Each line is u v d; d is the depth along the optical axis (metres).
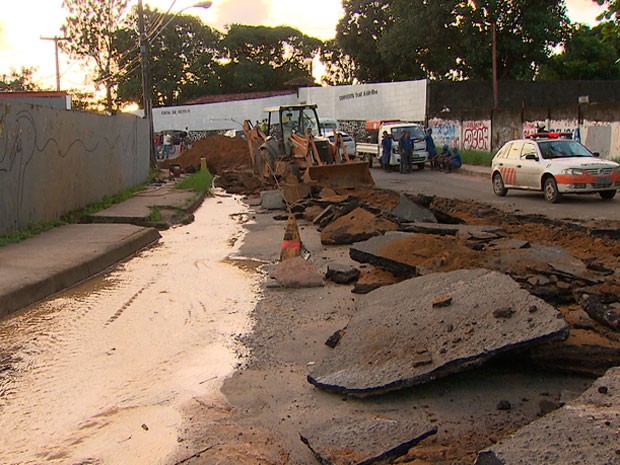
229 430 4.83
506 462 3.43
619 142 26.14
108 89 54.81
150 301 8.67
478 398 5.11
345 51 60.38
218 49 75.19
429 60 52.56
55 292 9.27
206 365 6.23
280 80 75.75
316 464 4.30
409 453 4.19
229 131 54.78
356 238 12.10
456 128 39.97
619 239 11.03
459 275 6.85
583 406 3.98
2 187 12.60
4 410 5.31
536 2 45.72
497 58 47.69
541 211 16.25
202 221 17.30
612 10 15.86
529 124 32.59
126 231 13.80
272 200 19.25
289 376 5.86
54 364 6.35
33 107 14.20
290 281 9.08
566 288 7.14
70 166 16.80
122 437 4.79
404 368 5.28
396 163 31.72
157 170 33.69
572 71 55.84
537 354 5.36
